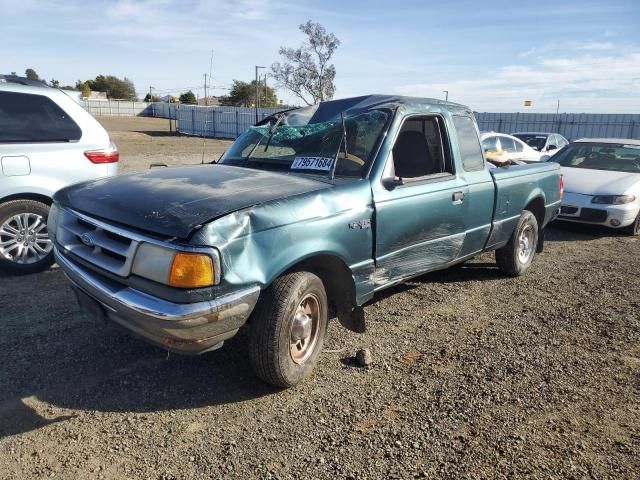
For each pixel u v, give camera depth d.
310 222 3.36
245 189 3.42
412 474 2.72
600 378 3.79
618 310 5.18
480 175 5.05
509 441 3.01
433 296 5.47
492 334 4.52
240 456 2.83
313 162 4.05
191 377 3.62
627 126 28.55
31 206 5.55
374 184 3.88
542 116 30.95
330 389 3.54
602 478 2.72
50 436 2.94
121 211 3.15
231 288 2.94
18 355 3.79
